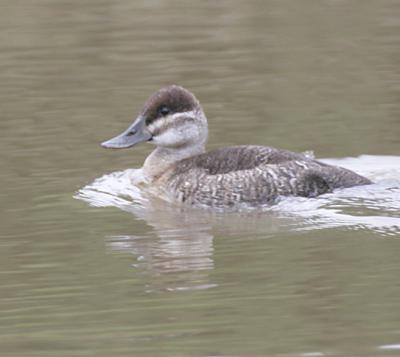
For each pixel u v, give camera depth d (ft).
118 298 40.11
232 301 39.11
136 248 45.37
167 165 54.75
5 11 86.22
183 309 39.09
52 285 41.47
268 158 50.70
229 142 59.26
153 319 38.04
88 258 44.39
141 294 40.19
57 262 43.98
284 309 38.60
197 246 45.39
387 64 72.79
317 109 64.39
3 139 61.16
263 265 42.83
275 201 49.37
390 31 79.92
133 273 42.37
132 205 51.49
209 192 50.80
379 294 39.52
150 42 78.64
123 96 67.46
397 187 50.24
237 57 75.10
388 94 66.59
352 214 47.60
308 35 79.82
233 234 46.65
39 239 46.85
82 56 76.02
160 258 44.09
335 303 38.73
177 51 76.54
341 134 60.08
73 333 37.27
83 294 40.63
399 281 40.50
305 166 50.06
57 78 71.61
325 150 57.77
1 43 79.05
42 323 38.22
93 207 51.13
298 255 43.68
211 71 72.18
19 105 66.85
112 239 46.65
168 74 71.67
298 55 75.41
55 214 50.14
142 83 69.87
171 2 88.53
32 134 61.77
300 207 48.62
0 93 69.15
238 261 43.34
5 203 51.67
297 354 35.06
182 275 42.24
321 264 42.50
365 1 87.61
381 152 57.06
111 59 75.10
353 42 77.56
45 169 56.54
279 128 61.16
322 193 49.57
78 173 56.08
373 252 43.47
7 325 38.19
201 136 55.16
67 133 61.82
